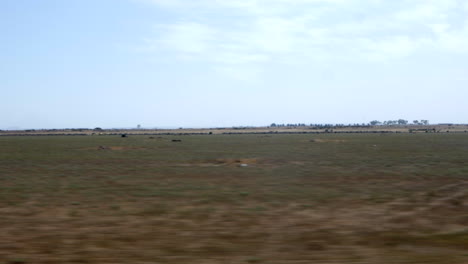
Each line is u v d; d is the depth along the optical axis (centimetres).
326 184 2958
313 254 1238
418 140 11056
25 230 1588
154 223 1716
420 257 1189
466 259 1162
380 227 1614
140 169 4094
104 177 3431
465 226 1606
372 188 2717
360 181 3098
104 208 2059
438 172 3612
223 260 1173
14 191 2639
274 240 1421
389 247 1318
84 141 12094
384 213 1897
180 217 1839
